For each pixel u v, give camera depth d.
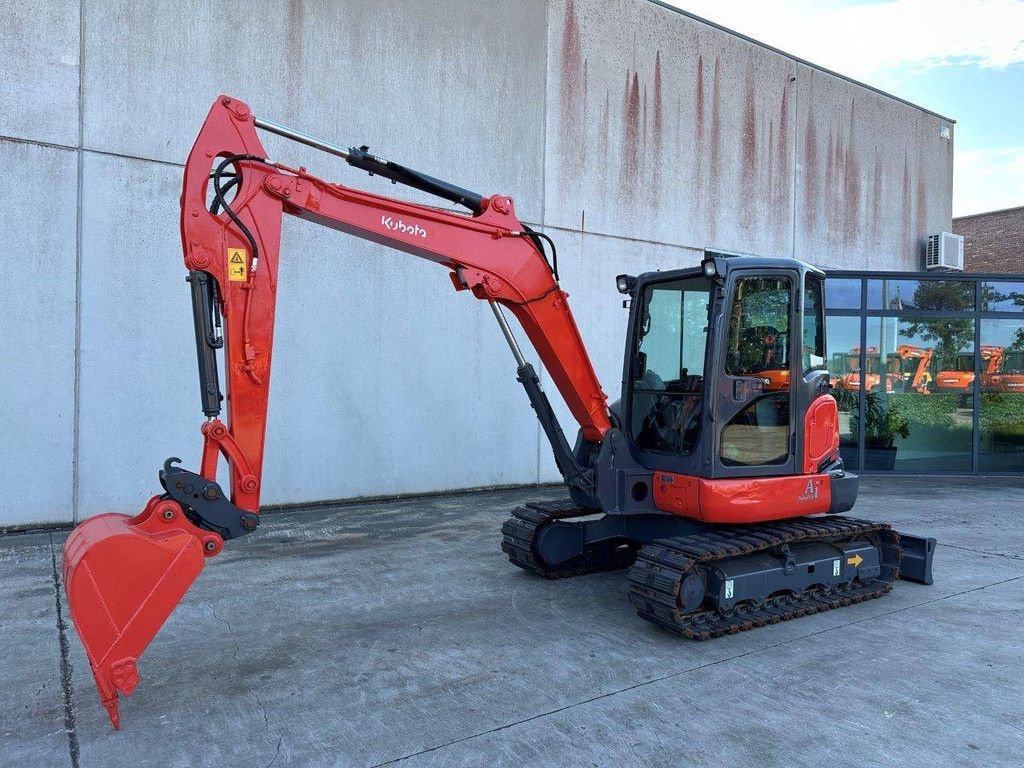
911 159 14.80
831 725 3.47
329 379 8.51
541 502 6.10
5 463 6.90
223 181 6.57
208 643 4.43
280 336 8.19
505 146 9.76
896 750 3.24
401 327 8.96
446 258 4.68
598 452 5.38
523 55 9.87
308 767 3.08
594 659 4.23
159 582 3.41
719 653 4.35
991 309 11.88
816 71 13.13
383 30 8.82
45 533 7.01
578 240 10.41
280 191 4.03
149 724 3.44
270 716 3.52
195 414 7.79
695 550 4.57
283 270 8.17
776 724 3.47
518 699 3.72
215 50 7.84
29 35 6.95
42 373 7.04
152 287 7.55
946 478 11.63
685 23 11.40
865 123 13.95
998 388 11.89
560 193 10.24
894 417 11.81
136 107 7.45
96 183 7.26
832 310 11.70
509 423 9.84
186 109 7.71
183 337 7.71
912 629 4.80
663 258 11.30
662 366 5.46
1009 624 4.89
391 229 4.46
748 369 5.07
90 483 7.28
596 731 3.39
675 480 5.09
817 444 5.35
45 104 7.02
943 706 3.68
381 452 8.88
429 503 8.84
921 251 15.09
